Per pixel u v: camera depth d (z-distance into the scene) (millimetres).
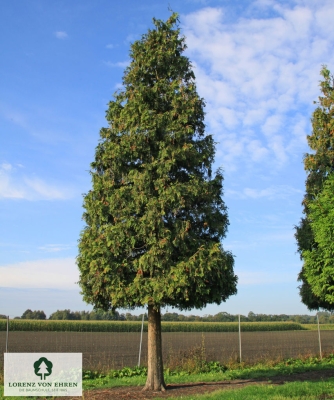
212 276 10930
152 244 10891
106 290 11094
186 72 12828
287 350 26359
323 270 13203
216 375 14531
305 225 16766
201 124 12469
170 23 12945
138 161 11945
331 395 10000
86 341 30359
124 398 10359
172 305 11555
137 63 12508
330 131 16781
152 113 11844
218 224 11773
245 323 64062
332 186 13508
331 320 75500
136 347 26922
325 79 17500
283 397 9492
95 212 11469
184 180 11922
